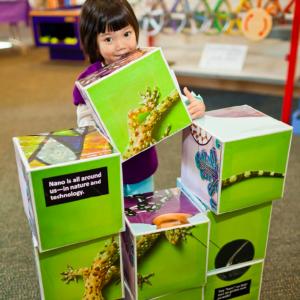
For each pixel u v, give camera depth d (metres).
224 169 0.93
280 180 1.02
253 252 1.13
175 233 0.95
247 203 1.00
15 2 4.57
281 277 1.41
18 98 3.44
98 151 0.86
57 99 3.40
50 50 4.76
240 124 1.01
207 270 1.08
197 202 1.05
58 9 4.55
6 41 5.39
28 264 1.51
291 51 2.51
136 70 0.91
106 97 0.89
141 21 3.12
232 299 1.17
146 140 0.94
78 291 0.95
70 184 0.83
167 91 0.94
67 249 0.90
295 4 2.42
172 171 2.18
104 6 1.07
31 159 0.83
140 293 0.98
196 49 3.35
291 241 1.60
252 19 2.77
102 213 0.88
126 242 0.99
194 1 3.01
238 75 2.91
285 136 0.97
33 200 0.80
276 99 3.24
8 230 1.72
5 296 1.36
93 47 1.15
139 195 1.10
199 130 0.99
